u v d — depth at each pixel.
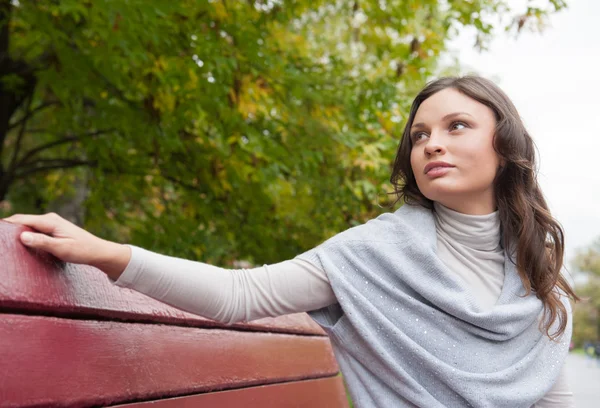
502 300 1.38
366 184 5.34
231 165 5.20
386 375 1.28
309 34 7.61
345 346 1.31
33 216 0.94
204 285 1.14
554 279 1.43
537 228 1.46
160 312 1.18
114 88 5.12
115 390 0.98
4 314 0.81
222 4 4.46
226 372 1.35
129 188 6.09
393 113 5.78
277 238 5.70
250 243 5.66
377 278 1.30
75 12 3.91
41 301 0.87
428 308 1.29
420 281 1.30
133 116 5.09
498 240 1.47
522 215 1.44
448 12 5.25
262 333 1.65
